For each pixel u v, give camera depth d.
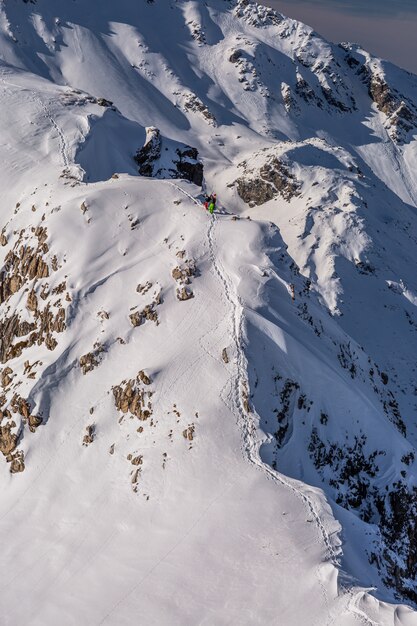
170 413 32.31
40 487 33.84
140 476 31.20
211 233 40.19
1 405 37.78
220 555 27.44
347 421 36.06
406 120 188.75
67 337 38.22
